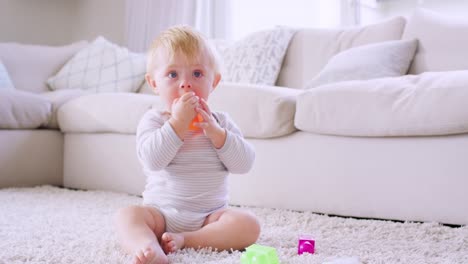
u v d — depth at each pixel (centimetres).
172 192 123
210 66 128
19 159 255
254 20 352
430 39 221
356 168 167
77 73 329
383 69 215
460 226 149
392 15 306
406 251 118
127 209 117
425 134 153
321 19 326
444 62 214
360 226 149
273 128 182
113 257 109
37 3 435
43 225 151
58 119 269
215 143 123
